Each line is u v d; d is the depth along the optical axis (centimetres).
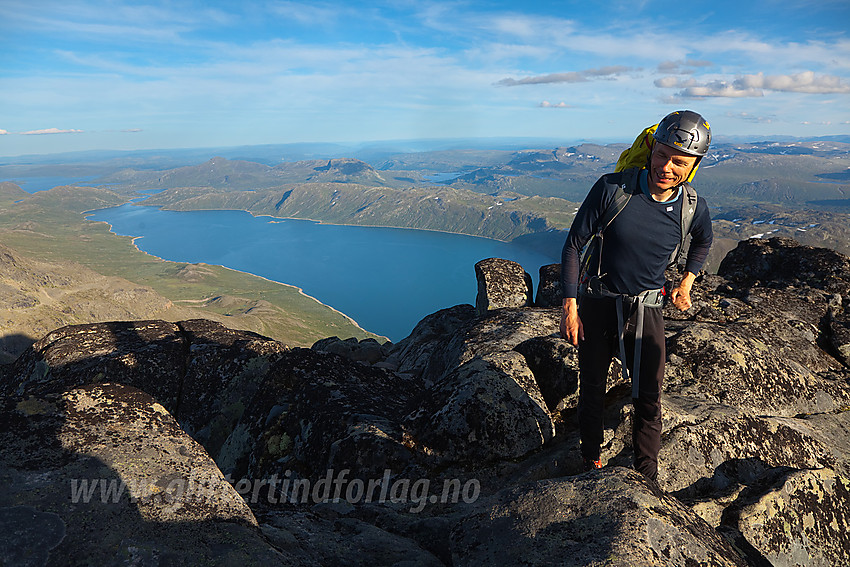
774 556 472
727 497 527
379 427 695
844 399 768
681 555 336
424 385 1002
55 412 423
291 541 423
